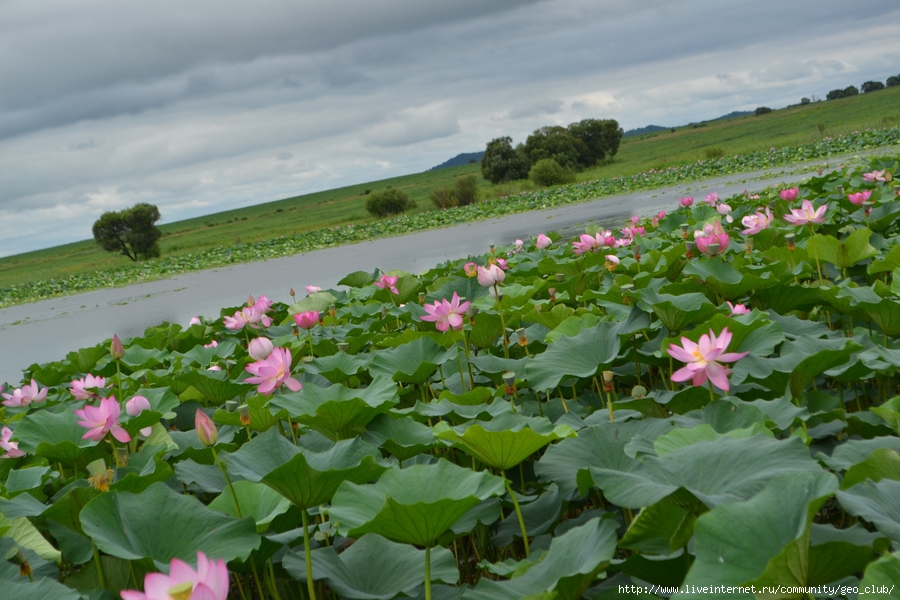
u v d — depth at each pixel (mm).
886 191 9062
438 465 2309
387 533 2021
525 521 2732
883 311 3898
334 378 4438
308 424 3273
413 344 4543
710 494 2031
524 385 4121
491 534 2967
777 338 3518
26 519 2828
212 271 29438
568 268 7223
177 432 3953
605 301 5242
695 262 5051
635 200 26828
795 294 4527
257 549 2391
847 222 8164
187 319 14828
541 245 8406
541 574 2010
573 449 2736
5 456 3902
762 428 2367
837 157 29500
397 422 3312
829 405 3240
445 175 151750
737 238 8008
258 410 3785
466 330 4852
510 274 7730
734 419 2729
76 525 2705
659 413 3359
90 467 2812
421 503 1882
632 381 4293
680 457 2238
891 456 2146
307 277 19266
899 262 4805
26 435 3611
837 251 5301
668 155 68438
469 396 3674
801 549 1573
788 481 1774
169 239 88000
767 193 13156
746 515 1714
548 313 5012
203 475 3207
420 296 6754
